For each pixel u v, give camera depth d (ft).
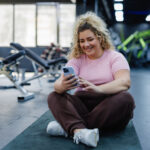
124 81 4.44
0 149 4.17
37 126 5.47
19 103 8.61
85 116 4.71
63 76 4.19
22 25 28.07
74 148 4.04
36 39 28.17
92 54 4.75
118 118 4.62
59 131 4.58
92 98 4.93
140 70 32.40
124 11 37.29
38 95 10.52
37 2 27.53
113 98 4.46
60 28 27.84
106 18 37.58
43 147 4.08
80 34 4.64
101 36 4.73
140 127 5.90
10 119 6.34
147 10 36.83
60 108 4.34
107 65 4.80
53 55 19.08
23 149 3.98
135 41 43.39
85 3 26.68
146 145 4.64
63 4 27.22
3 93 11.05
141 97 10.64
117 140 4.52
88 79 4.84
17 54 9.50
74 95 5.02
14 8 27.76
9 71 9.29
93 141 4.04
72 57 5.13
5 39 28.30
